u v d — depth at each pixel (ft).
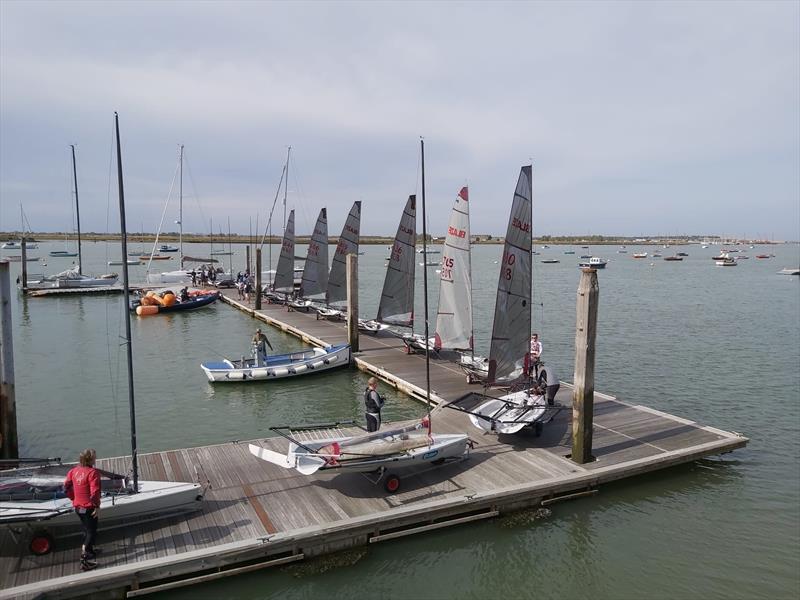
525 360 62.80
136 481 40.34
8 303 51.16
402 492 44.73
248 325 142.31
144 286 211.82
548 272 366.63
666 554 42.70
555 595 38.14
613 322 155.63
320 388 86.43
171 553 35.88
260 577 37.73
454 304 81.87
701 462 58.80
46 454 61.72
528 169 58.90
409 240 101.14
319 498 43.50
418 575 39.37
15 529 36.55
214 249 602.44
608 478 49.19
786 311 177.88
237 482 46.19
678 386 91.35
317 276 143.23
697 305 193.26
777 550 43.52
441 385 77.25
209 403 79.71
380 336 115.85
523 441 56.29
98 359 106.11
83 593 33.40
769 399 84.38
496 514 44.80
